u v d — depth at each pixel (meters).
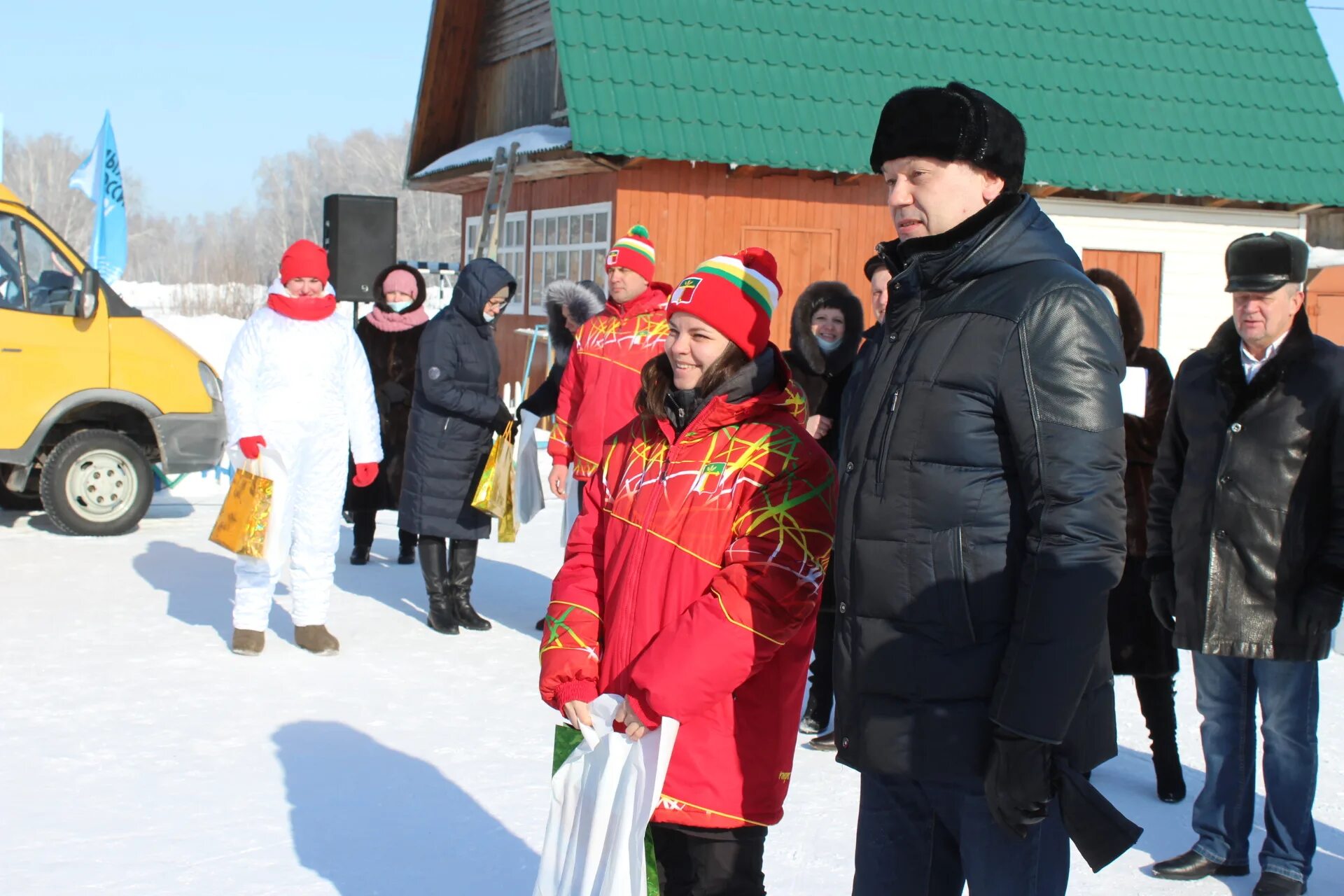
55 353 9.89
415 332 9.13
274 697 6.01
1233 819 4.33
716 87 16.33
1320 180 18.73
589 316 7.64
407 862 4.27
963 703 2.67
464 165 19.55
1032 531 2.57
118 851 4.29
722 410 3.04
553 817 3.04
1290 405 4.08
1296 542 4.09
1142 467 4.91
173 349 10.44
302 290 6.68
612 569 3.12
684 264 16.33
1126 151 18.14
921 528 2.67
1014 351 2.59
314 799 4.80
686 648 2.87
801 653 3.08
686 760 2.96
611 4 16.47
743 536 3.00
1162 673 4.91
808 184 16.78
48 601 7.76
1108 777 5.32
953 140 2.71
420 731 5.61
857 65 17.30
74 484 9.88
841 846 4.50
